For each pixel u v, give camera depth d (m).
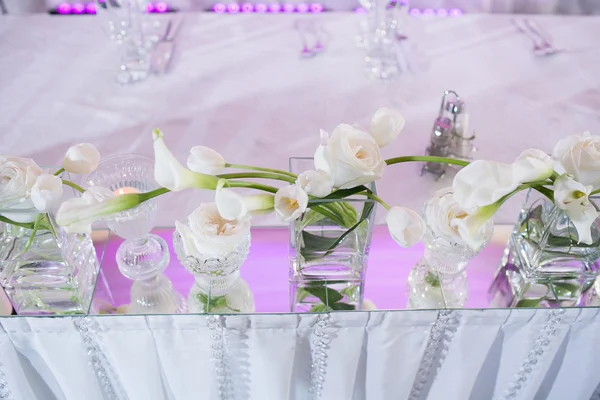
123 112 1.11
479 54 1.28
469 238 0.58
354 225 0.67
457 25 1.38
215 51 1.27
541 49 1.29
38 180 0.60
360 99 1.15
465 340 0.73
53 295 0.73
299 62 1.24
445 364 0.76
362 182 0.59
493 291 0.75
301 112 1.11
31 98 1.13
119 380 0.77
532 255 0.75
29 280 0.72
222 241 0.64
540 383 0.78
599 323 0.71
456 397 0.79
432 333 0.72
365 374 0.77
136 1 1.20
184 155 1.02
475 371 0.76
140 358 0.72
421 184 0.93
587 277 0.75
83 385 0.75
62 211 0.56
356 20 1.38
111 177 0.73
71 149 0.62
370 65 1.23
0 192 0.62
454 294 0.75
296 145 1.04
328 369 0.74
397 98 1.15
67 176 0.71
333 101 1.14
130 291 0.74
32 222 0.65
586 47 1.31
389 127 0.61
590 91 1.17
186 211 0.89
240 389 0.77
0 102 1.12
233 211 0.55
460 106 0.94
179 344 0.71
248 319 0.69
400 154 1.00
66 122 1.08
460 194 0.57
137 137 1.06
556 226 0.70
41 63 1.22
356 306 0.73
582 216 0.59
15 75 1.19
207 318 0.68
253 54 1.26
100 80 1.18
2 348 0.70
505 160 1.01
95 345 0.72
